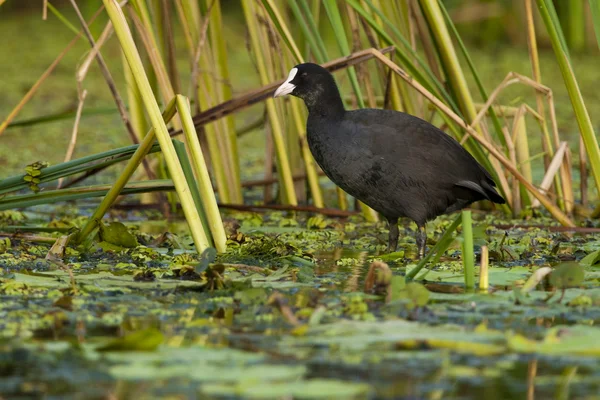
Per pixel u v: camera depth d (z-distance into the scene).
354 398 5.68
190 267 9.25
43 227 11.94
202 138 14.12
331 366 6.27
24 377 6.04
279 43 12.80
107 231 10.61
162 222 13.43
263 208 13.63
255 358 6.41
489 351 6.62
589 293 8.45
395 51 11.48
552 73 26.52
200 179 9.77
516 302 8.11
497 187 13.21
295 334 6.99
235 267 9.36
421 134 10.55
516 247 11.09
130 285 8.83
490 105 12.48
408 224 13.33
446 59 12.09
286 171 13.68
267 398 5.64
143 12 11.43
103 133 21.47
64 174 10.20
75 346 6.65
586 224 12.92
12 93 24.92
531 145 19.12
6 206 10.27
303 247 11.45
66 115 12.12
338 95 10.80
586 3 27.42
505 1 27.83
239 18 32.16
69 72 28.31
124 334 7.04
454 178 10.64
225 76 13.12
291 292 8.57
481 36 30.22
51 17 37.53
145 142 9.61
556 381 6.02
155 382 5.94
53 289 8.62
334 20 11.62
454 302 8.15
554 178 13.64
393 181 10.46
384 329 7.11
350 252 11.14
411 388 5.87
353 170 10.53
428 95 11.05
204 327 7.26
